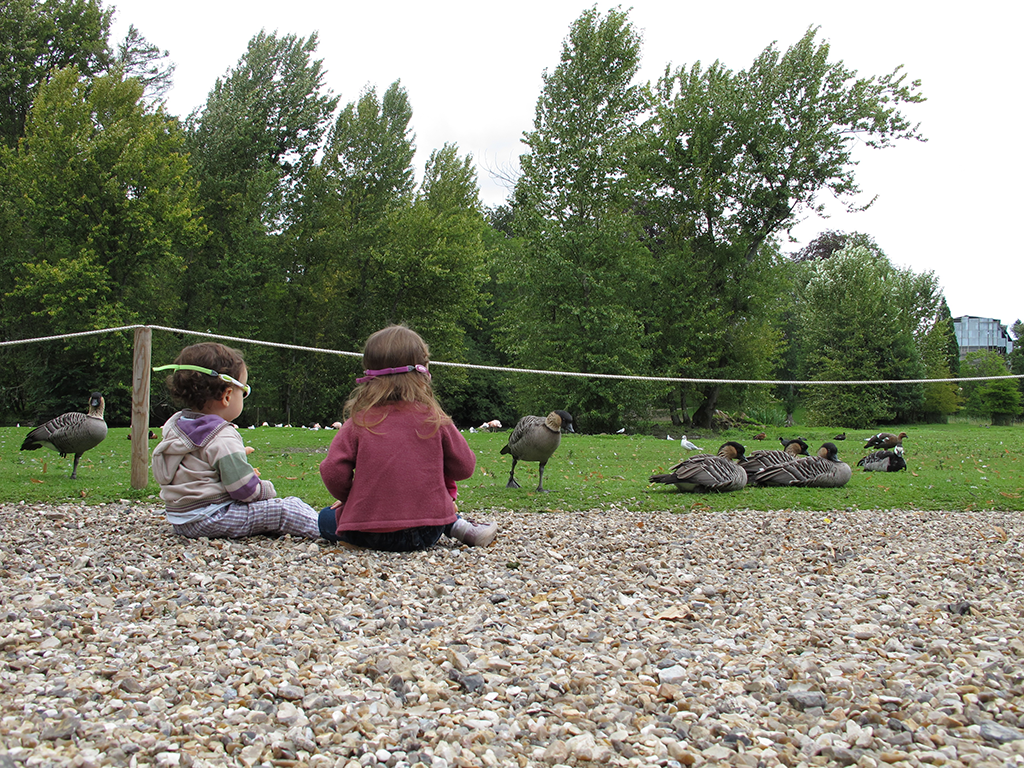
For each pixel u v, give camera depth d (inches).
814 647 124.4
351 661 109.6
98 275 1076.5
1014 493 355.9
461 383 1549.0
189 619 125.9
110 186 1067.9
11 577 152.3
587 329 1064.2
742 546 217.5
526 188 1096.2
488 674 107.0
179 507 190.1
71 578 151.3
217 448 189.0
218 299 1328.7
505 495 323.6
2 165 1186.0
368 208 1403.8
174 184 1235.9
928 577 177.3
